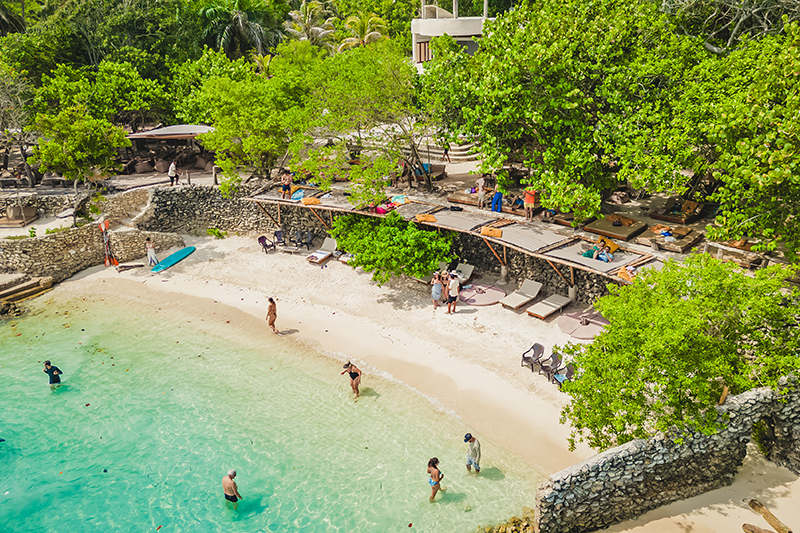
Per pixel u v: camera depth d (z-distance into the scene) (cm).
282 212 3284
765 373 1410
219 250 3284
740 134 1803
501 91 2261
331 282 2781
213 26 5384
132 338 2439
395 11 7581
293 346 2291
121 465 1706
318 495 1545
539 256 2172
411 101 3061
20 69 4338
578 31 2206
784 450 1488
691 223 2509
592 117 2414
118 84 4081
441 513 1453
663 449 1360
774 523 1323
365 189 2684
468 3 6969
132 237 3231
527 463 1602
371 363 2120
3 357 2320
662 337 1297
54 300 2836
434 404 1870
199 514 1514
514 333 2172
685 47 2272
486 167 2484
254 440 1777
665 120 2161
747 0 2472
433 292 2394
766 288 1325
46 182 3600
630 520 1388
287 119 3130
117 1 5091
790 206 1739
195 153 4147
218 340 2383
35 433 1858
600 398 1418
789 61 1614
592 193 2248
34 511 1555
